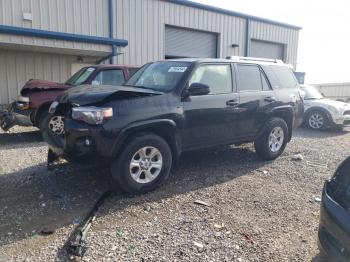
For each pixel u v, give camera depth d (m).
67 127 4.24
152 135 4.49
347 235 2.49
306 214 4.02
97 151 4.11
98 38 11.95
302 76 18.30
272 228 3.65
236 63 5.77
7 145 7.38
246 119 5.74
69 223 3.67
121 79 8.53
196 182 5.03
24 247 3.18
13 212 3.92
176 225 3.66
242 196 4.52
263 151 6.21
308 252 3.20
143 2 15.60
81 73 8.66
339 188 2.86
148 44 16.03
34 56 13.23
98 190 4.63
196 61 5.20
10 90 12.93
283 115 6.53
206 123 5.12
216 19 18.62
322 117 10.80
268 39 21.66
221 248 3.22
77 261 2.95
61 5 13.38
